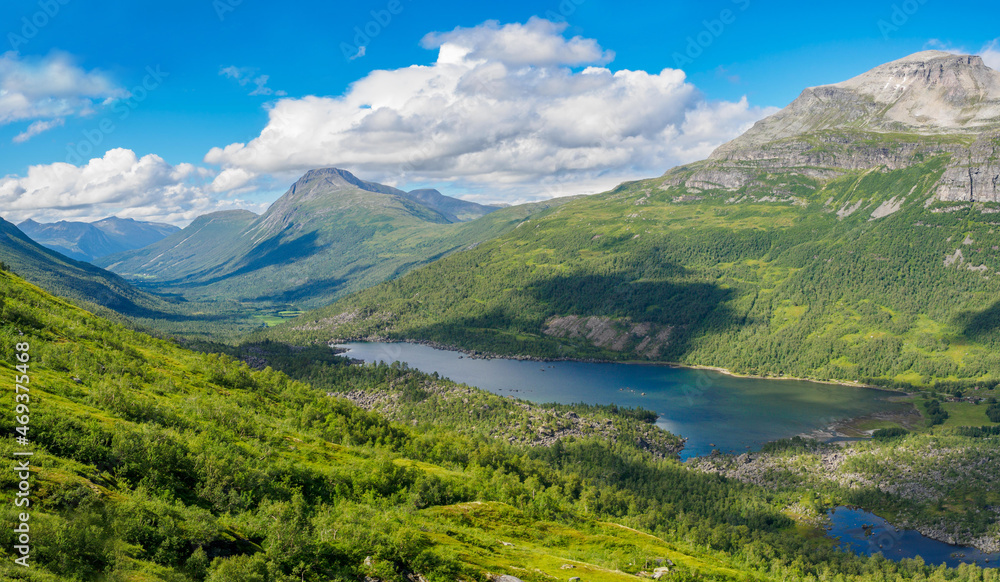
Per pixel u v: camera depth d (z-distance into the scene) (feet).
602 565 385.91
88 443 294.66
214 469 329.72
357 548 293.43
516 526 442.91
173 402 499.92
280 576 250.78
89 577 196.95
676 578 387.55
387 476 460.96
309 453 482.69
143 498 267.18
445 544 336.08
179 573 219.41
